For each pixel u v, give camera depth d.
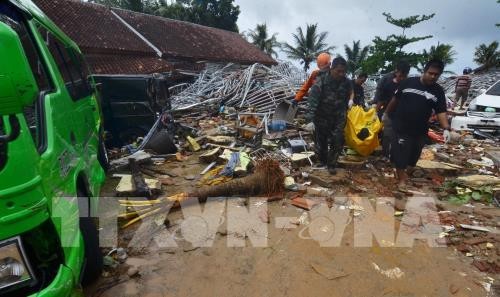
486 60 29.67
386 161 6.20
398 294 2.88
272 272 3.15
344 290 2.92
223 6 37.22
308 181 5.33
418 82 4.84
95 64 17.70
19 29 2.74
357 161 6.00
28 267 1.90
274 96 11.50
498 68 22.08
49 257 2.03
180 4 36.50
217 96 12.48
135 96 7.54
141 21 23.89
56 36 3.95
